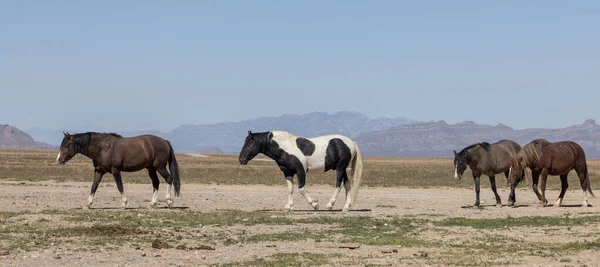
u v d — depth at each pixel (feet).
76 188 136.67
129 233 62.08
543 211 88.89
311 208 94.99
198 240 59.11
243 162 86.07
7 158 348.59
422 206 100.68
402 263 47.80
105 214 79.51
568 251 53.06
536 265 46.91
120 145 87.92
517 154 96.02
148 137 90.27
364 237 61.67
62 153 85.35
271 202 106.22
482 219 77.36
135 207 92.32
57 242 55.93
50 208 87.97
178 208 91.71
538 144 96.02
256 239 59.82
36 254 49.78
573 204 103.96
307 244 57.06
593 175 184.85
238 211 86.07
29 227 65.41
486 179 184.85
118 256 49.83
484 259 49.47
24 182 155.84
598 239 59.47
